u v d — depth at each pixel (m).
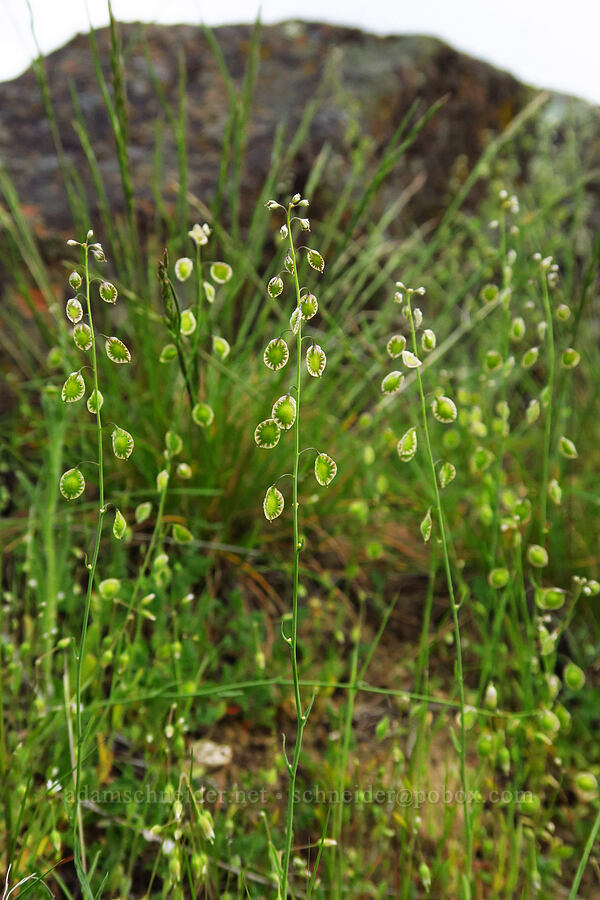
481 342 1.00
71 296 0.86
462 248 1.18
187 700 0.51
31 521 0.60
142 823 0.49
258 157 1.01
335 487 0.73
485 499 0.53
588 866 0.54
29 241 0.78
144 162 0.98
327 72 1.14
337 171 1.05
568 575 0.70
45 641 0.56
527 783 0.57
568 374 0.68
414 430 0.41
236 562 0.68
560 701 0.63
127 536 0.59
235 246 0.79
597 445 0.83
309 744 0.58
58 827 0.51
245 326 0.76
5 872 0.48
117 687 0.55
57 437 0.62
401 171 1.16
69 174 0.95
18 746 0.50
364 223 1.06
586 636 0.69
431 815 0.55
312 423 0.75
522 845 0.54
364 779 0.55
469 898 0.46
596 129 1.35
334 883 0.49
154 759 0.52
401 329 1.04
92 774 0.52
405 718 0.60
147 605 0.60
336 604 0.69
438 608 0.71
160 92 0.78
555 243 0.93
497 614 0.54
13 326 0.81
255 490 0.69
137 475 0.69
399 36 1.25
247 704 0.59
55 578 0.57
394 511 0.76
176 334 0.49
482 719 0.53
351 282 1.02
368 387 0.82
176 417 0.52
